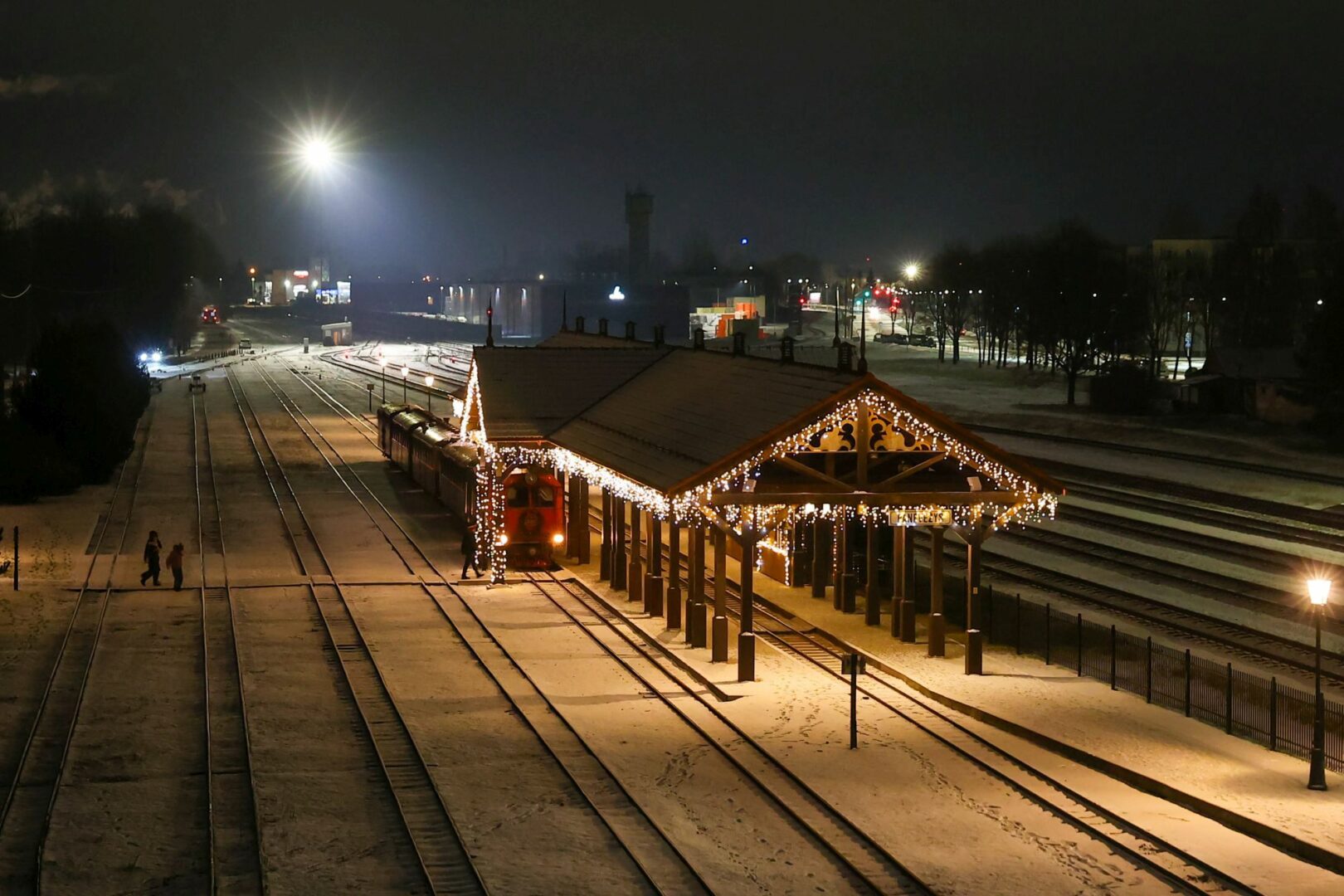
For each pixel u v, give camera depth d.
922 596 46.16
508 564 52.09
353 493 75.50
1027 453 87.56
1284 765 27.95
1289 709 32.28
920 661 37.03
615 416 47.78
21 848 24.67
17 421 78.88
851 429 35.66
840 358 37.06
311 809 26.53
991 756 29.23
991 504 35.94
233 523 65.12
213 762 29.48
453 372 169.12
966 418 107.25
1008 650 38.75
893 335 190.50
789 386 38.59
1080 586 48.62
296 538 61.12
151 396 138.25
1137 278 141.88
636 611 44.31
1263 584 47.81
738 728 31.22
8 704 34.12
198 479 81.62
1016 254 178.12
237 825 25.70
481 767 28.95
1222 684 34.66
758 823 25.58
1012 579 50.22
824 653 38.91
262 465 88.25
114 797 27.31
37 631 42.12
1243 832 24.53
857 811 25.81
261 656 39.03
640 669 37.25
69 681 36.38
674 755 29.69
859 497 35.66
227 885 22.94
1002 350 148.12
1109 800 26.23
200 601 47.12
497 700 34.31
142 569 53.00
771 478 35.75
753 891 22.36
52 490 74.56
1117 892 22.16
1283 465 77.81
